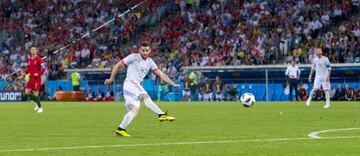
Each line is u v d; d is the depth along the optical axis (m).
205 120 53.31
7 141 35.59
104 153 29.28
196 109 74.44
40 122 52.31
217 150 30.12
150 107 40.72
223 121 51.91
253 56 120.44
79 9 155.25
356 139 34.94
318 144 32.47
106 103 102.94
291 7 128.50
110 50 140.25
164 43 136.00
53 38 151.12
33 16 158.62
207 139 35.88
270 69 114.44
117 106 87.56
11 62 146.88
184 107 80.69
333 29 122.81
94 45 142.50
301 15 126.06
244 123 49.31
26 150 30.72
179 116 59.47
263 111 68.00
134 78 39.81
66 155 28.62
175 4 145.00
